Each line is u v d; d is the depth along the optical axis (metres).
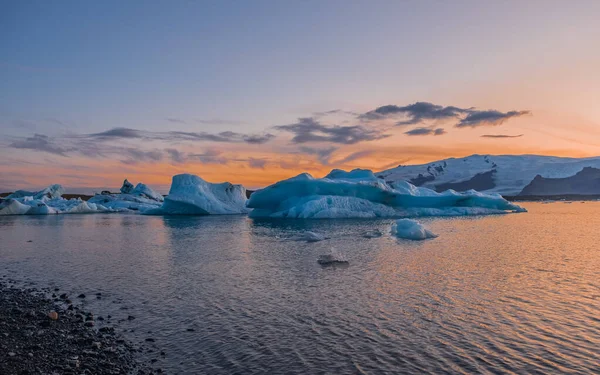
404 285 15.24
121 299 13.73
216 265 19.59
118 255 23.12
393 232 31.23
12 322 11.20
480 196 64.12
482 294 13.96
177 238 31.34
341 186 52.84
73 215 66.50
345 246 25.41
